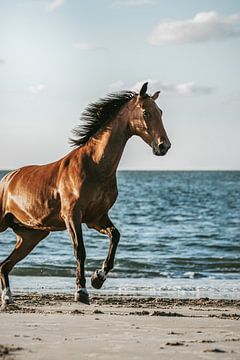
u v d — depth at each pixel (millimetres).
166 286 18703
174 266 25406
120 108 12445
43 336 8516
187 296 16297
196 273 22844
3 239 36656
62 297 14641
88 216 12430
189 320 10391
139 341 8273
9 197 13234
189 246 33594
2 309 11906
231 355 7461
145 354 7465
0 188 13492
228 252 31234
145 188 125875
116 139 12297
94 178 12203
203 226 46062
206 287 18531
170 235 39250
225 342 8320
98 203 12297
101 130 12398
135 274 22609
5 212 13398
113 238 12523
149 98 12328
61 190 12391
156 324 9820
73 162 12398
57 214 12602
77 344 7992
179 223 48719
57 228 12875
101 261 26500
